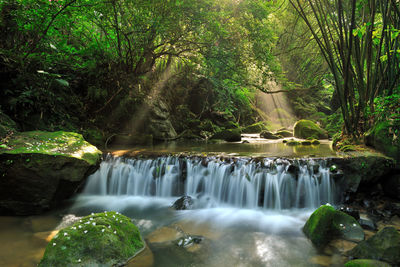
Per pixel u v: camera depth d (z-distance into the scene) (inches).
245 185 179.8
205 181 194.2
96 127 285.9
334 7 222.7
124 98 318.0
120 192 204.7
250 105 668.1
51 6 209.5
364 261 92.4
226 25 314.7
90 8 235.1
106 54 294.5
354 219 125.6
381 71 196.1
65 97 263.6
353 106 228.5
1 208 144.7
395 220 142.8
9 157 139.0
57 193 153.6
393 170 177.6
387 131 185.2
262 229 138.7
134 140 304.7
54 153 149.0
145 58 333.4
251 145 314.0
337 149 230.7
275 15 411.8
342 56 205.3
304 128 419.2
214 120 490.0
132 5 253.9
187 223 146.7
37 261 100.0
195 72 433.7
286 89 417.1
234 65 343.9
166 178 201.0
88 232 100.0
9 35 223.5
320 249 114.1
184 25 299.7
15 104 198.4
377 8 197.0
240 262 103.8
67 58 267.9
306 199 175.9
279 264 102.3
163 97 417.4
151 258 104.8
